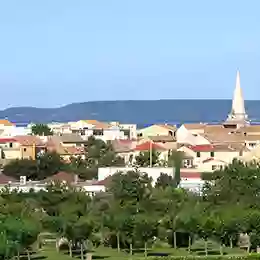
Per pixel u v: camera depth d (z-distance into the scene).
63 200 196.75
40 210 195.50
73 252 185.38
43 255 180.38
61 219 176.25
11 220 159.75
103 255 178.75
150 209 187.00
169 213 184.00
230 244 184.00
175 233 186.38
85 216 181.88
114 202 196.25
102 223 183.38
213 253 179.88
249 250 180.25
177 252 182.50
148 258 165.75
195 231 177.50
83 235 174.88
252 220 176.62
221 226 175.88
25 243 160.62
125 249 187.25
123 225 179.75
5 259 147.75
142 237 177.38
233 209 181.75
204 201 196.38
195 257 166.38
